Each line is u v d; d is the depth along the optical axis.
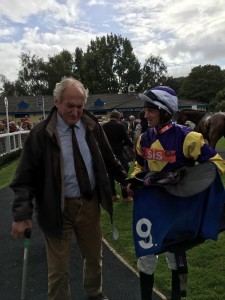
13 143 16.31
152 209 2.42
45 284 3.55
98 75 68.44
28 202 2.44
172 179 2.38
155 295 3.07
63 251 2.59
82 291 3.33
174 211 2.37
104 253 4.18
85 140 2.64
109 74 68.81
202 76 67.94
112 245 4.44
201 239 2.38
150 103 2.46
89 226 2.72
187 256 3.86
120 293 3.25
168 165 2.46
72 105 2.45
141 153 2.66
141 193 2.48
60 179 2.50
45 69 67.31
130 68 70.50
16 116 41.06
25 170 2.47
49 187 2.49
